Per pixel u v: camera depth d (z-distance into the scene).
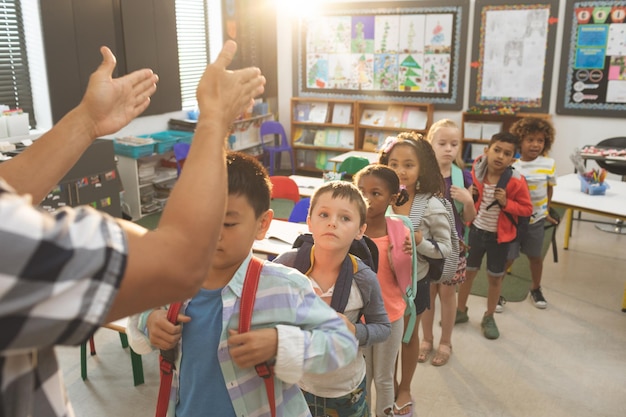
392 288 2.15
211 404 1.06
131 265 0.55
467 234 3.03
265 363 1.01
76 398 2.85
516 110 6.79
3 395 0.52
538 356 3.29
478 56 6.93
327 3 7.57
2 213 0.46
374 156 5.33
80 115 0.93
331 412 1.80
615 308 3.90
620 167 5.48
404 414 2.67
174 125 6.75
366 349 2.26
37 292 0.47
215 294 1.06
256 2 7.64
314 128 8.03
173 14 6.46
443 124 2.90
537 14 6.52
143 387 2.94
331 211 1.62
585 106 6.53
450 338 3.30
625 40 6.17
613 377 3.08
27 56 5.31
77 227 0.51
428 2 7.02
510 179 3.27
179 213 0.62
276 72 8.15
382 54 7.43
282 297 1.05
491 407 2.83
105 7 5.68
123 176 6.05
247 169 1.06
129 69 6.00
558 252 4.95
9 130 4.96
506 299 4.05
